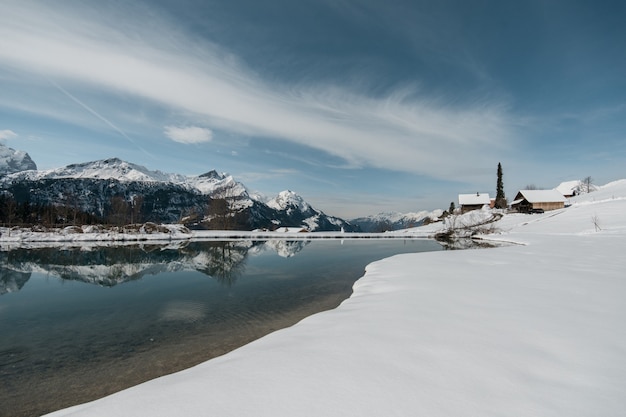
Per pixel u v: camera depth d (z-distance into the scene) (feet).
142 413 11.30
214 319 34.91
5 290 51.47
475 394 12.55
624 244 80.18
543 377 14.01
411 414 11.17
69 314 37.78
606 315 22.45
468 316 22.48
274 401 11.89
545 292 29.68
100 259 89.86
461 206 308.60
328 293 45.83
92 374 22.80
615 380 13.67
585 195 267.59
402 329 19.92
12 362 24.84
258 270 67.56
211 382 13.47
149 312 38.06
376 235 181.57
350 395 12.31
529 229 165.37
